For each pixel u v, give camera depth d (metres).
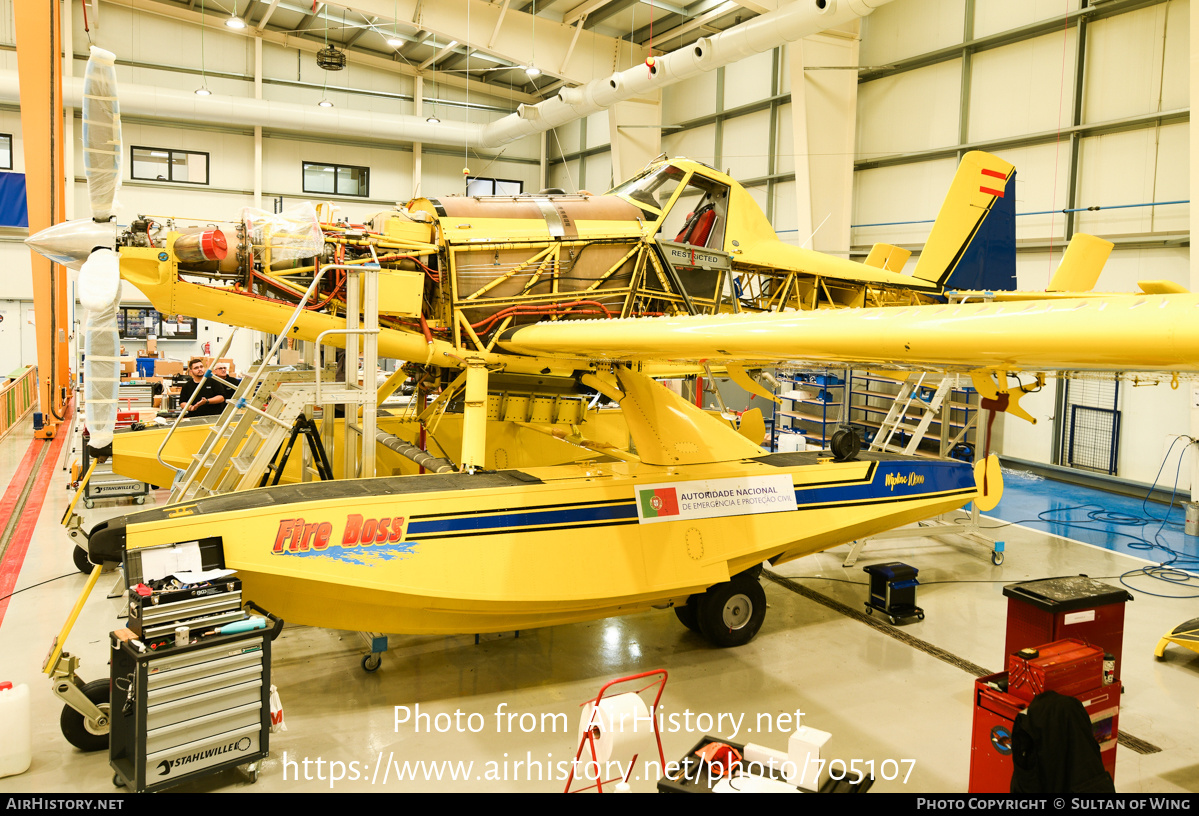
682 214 6.84
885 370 6.17
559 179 17.92
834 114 10.62
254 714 2.95
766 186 12.68
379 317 4.34
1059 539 6.93
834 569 6.01
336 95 15.58
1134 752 3.34
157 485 5.88
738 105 13.12
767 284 5.78
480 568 3.62
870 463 4.89
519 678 3.98
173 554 3.04
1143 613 5.07
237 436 3.94
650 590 4.00
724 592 4.34
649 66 10.48
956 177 6.71
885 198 11.09
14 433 10.99
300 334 4.28
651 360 4.12
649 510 4.10
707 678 4.01
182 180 14.62
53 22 9.18
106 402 3.81
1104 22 8.62
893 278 6.31
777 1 9.29
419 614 3.62
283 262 4.16
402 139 14.93
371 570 3.39
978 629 4.77
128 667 2.92
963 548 6.62
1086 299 2.18
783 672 4.10
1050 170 9.20
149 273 3.98
